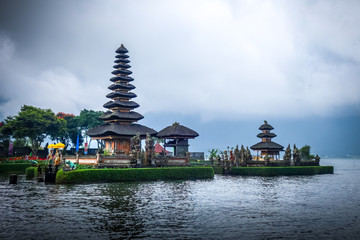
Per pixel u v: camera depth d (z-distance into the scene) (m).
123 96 78.75
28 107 98.81
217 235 19.70
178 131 77.00
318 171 79.56
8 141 99.50
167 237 19.19
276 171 72.31
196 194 37.06
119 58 82.69
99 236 19.30
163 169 55.66
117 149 71.25
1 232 19.92
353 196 36.66
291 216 25.28
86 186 43.53
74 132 114.31
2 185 44.09
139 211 26.61
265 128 93.06
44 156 99.50
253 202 31.84
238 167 72.81
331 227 21.83
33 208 27.39
